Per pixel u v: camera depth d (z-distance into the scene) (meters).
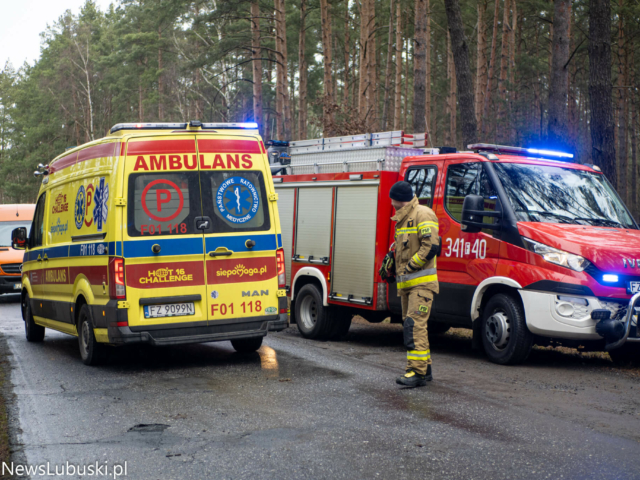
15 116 72.81
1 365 8.00
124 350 8.92
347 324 9.82
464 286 7.89
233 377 6.90
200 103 50.81
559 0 13.09
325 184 9.74
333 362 7.68
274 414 5.38
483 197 7.72
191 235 7.27
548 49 41.03
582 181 8.30
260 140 7.73
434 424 5.06
